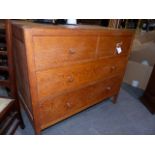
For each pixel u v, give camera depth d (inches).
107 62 53.5
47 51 34.9
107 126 57.6
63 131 53.0
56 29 33.9
